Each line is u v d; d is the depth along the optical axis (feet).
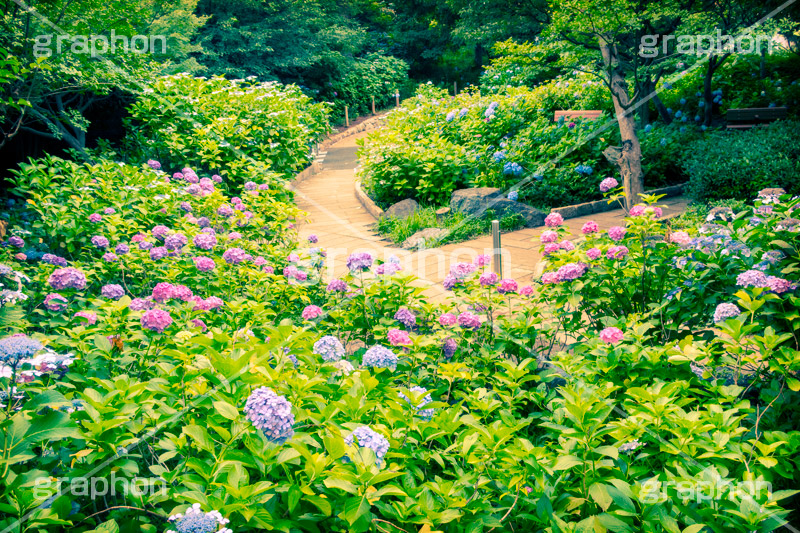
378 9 122.52
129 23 33.55
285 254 20.67
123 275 15.39
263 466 6.38
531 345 11.81
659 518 6.21
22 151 34.32
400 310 12.25
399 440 7.53
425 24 118.52
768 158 29.43
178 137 34.65
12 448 5.92
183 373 7.96
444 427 7.69
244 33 71.97
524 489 6.89
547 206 33.94
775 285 9.80
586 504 7.00
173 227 21.30
